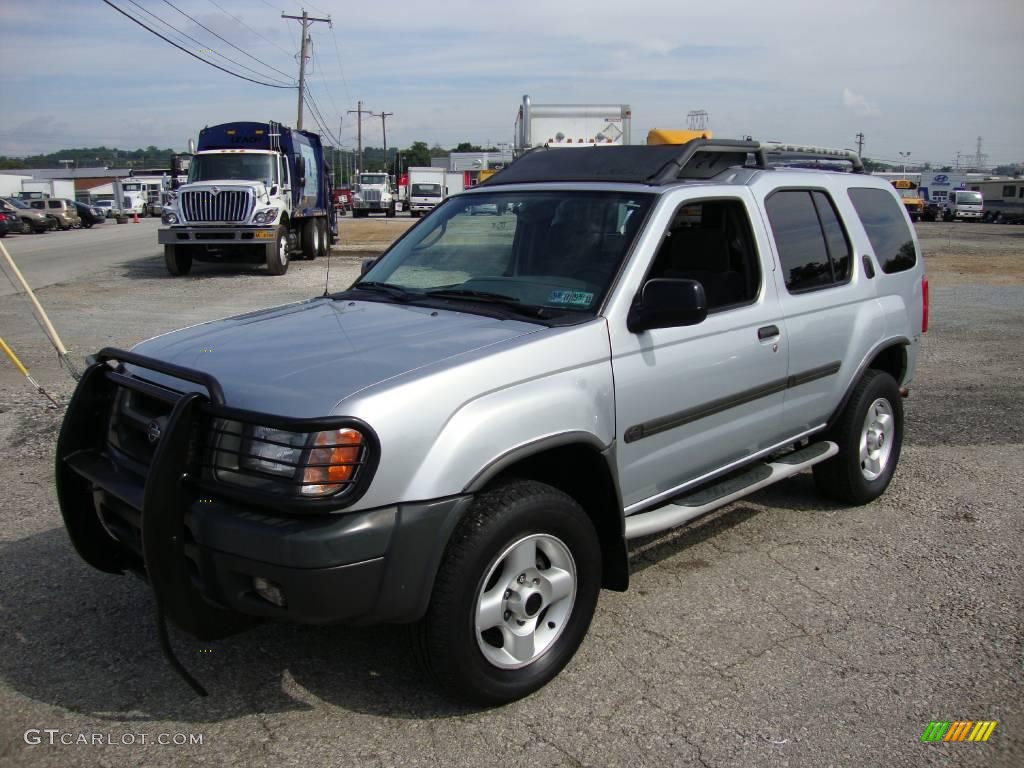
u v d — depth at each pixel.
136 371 3.59
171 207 19.08
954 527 5.14
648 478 3.90
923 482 5.92
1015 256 24.31
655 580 4.42
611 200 4.11
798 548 4.83
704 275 4.32
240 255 20.28
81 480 3.63
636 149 4.56
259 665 3.60
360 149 97.12
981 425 7.27
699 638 3.84
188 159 22.42
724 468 4.38
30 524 5.00
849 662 3.65
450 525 3.00
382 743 3.09
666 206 4.00
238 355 3.40
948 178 60.41
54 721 3.21
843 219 5.18
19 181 67.88
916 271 5.82
